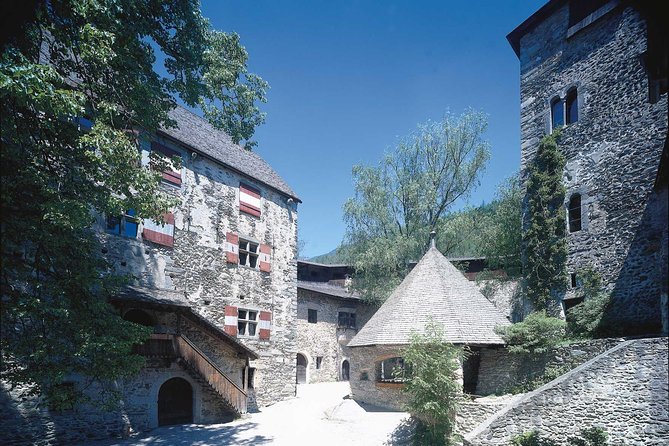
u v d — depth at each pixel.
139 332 8.60
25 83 6.00
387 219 26.81
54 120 7.94
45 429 10.77
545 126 15.97
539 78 16.50
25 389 10.49
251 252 18.56
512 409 10.02
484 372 13.85
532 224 15.48
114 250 13.19
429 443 10.90
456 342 13.01
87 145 8.12
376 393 14.76
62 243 7.68
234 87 12.12
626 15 13.70
